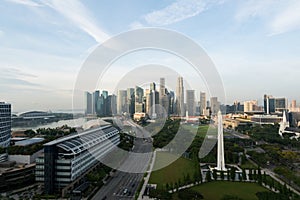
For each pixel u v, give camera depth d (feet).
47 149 222.07
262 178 247.09
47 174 221.25
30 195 218.38
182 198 192.24
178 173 257.96
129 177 252.62
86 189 222.89
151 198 197.06
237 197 188.44
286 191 194.90
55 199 206.28
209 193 208.64
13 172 238.07
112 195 208.95
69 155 226.38
